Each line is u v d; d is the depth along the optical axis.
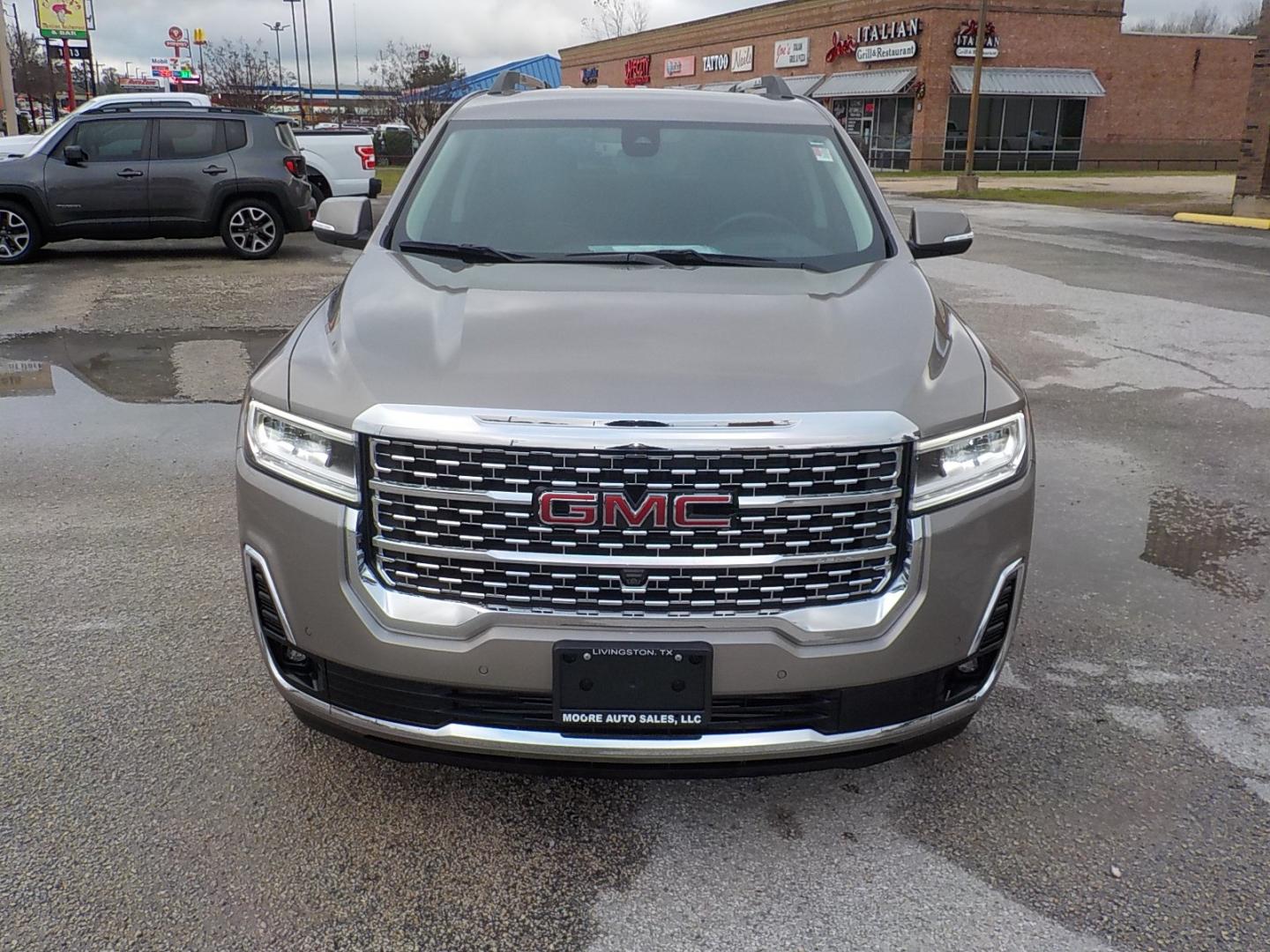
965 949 2.35
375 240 3.54
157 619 3.87
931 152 39.50
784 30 45.97
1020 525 2.63
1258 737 3.21
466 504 2.36
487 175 3.74
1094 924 2.43
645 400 2.33
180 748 3.05
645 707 2.38
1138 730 3.24
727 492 2.32
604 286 3.04
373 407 2.38
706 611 2.37
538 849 2.67
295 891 2.51
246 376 7.59
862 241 3.54
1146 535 4.84
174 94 17.97
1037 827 2.78
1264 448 6.09
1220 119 44.03
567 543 2.34
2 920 2.39
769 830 2.76
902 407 2.41
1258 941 2.38
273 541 2.55
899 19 39.78
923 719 2.55
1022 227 17.89
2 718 3.20
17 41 54.69
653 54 55.41
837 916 2.45
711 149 3.88
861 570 2.42
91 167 13.02
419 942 2.36
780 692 2.39
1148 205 22.48
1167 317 9.77
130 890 2.49
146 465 5.65
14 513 4.94
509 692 2.40
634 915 2.45
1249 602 4.17
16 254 13.07
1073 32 40.69
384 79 56.31
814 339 2.66
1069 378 7.60
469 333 2.65
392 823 2.75
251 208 13.66
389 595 2.43
